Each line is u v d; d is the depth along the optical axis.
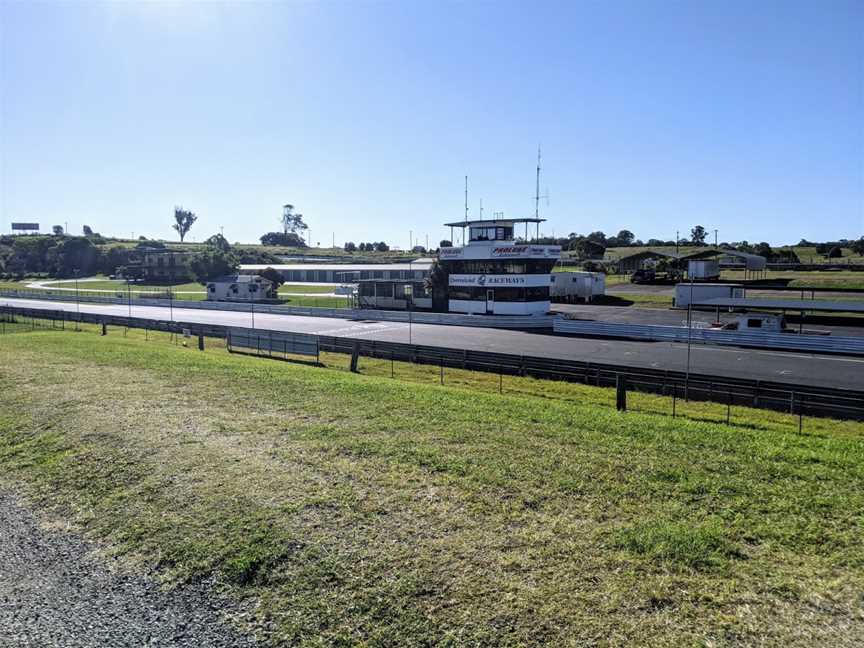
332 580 7.97
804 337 31.16
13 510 10.74
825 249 119.81
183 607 7.67
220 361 24.67
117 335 39.62
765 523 9.04
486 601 7.34
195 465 11.99
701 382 20.53
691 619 6.89
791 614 6.93
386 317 47.97
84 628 7.34
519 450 12.48
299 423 14.72
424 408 16.14
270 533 9.19
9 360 24.00
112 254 121.56
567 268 99.06
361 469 11.58
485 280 48.25
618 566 8.01
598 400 20.44
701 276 67.94
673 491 10.27
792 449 12.42
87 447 13.33
